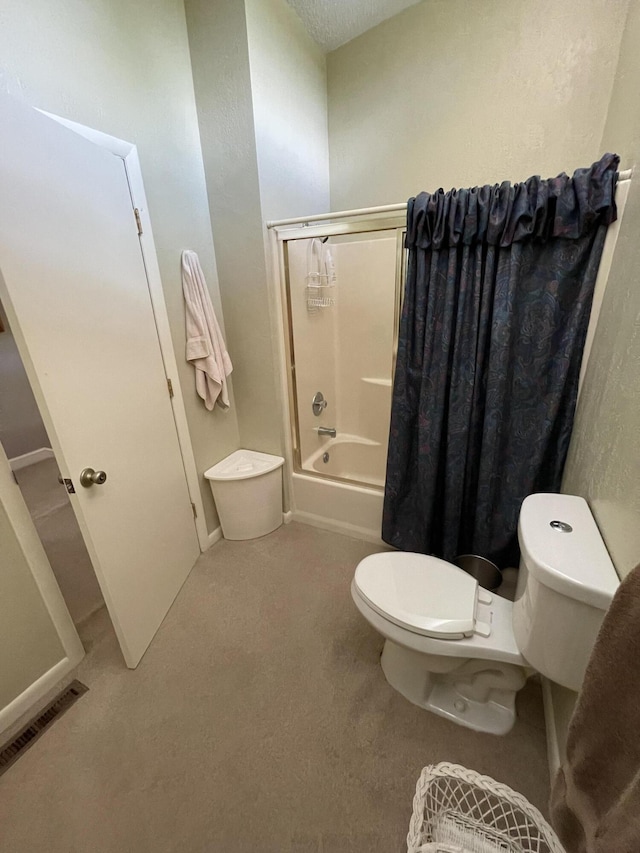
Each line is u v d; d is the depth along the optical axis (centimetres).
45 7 112
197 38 159
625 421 86
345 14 184
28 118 97
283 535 221
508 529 161
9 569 119
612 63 151
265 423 213
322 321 236
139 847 93
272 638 153
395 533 190
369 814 98
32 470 316
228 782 106
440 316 147
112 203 132
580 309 129
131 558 140
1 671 119
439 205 133
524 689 129
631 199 107
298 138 194
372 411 253
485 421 149
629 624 51
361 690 131
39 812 100
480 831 88
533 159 178
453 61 181
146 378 153
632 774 48
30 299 98
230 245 185
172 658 145
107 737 118
